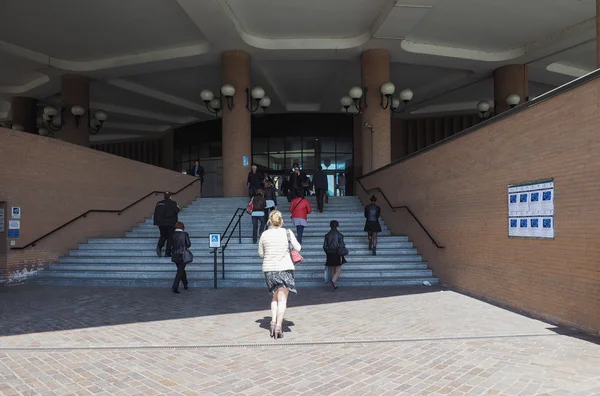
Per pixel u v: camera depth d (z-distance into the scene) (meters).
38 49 16.41
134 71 17.94
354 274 9.89
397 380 4.02
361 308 7.11
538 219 6.32
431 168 10.08
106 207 13.09
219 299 8.04
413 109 24.67
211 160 27.03
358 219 13.75
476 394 3.68
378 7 13.69
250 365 4.48
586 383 3.87
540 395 3.63
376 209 10.77
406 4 12.60
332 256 8.88
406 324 6.01
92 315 6.78
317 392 3.78
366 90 16.34
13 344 5.26
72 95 18.11
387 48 16.09
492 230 7.52
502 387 3.81
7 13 13.59
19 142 10.48
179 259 8.67
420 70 18.88
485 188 7.75
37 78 18.95
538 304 6.33
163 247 11.63
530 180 6.51
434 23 14.61
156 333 5.70
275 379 4.09
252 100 19.00
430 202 10.12
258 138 26.00
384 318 6.38
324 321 6.25
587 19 14.12
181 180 16.89
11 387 3.95
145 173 14.83
